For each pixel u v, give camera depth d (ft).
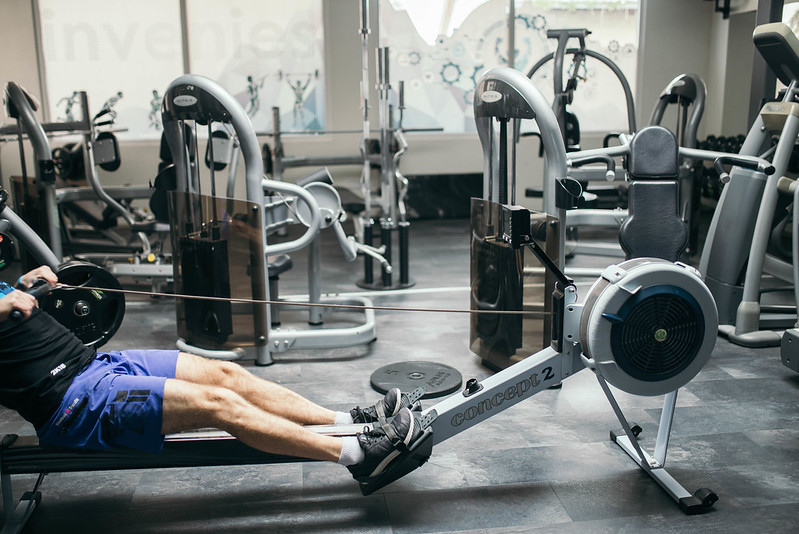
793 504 6.44
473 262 9.96
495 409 6.64
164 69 20.33
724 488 6.73
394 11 20.61
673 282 6.14
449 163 21.84
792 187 9.82
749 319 10.73
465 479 6.94
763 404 8.63
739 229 11.00
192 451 5.94
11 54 19.54
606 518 6.25
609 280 6.21
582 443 7.67
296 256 17.54
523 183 21.99
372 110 21.06
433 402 8.68
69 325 8.72
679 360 6.35
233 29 20.33
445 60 21.15
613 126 22.29
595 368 6.30
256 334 9.83
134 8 19.86
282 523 6.23
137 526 6.21
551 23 21.40
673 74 22.03
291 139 20.99
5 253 7.97
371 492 6.22
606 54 21.77
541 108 8.63
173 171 12.65
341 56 20.71
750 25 21.18
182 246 9.95
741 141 19.24
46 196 12.31
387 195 14.20
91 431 5.60
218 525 6.21
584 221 14.03
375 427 6.20
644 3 21.40
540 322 9.05
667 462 7.22
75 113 20.13
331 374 9.73
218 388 5.74
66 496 6.72
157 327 11.93
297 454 5.90
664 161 10.28
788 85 10.89
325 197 11.09
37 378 5.57
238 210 9.50
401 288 14.16
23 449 5.95
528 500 6.55
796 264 9.59
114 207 14.15
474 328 10.09
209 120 9.37
